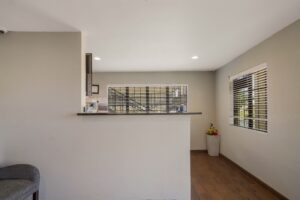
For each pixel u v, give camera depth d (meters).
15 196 1.91
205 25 2.49
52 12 2.10
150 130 2.55
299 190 2.39
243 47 3.44
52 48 2.59
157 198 2.53
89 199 2.53
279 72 2.74
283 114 2.67
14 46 2.56
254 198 2.79
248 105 3.80
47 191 2.52
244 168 3.85
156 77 5.66
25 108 2.55
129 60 4.30
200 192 2.99
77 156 2.54
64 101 2.57
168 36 2.86
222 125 5.07
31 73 2.56
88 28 2.53
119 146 2.55
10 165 2.44
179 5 2.00
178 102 5.73
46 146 2.54
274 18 2.32
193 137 5.62
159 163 2.54
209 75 5.68
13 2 1.89
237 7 2.05
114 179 2.54
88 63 2.94
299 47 2.36
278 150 2.79
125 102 5.74
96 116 2.55
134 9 2.06
